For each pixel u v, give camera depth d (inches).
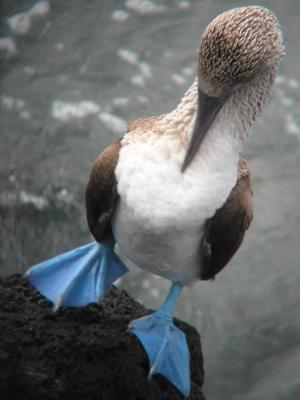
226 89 294.5
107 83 828.0
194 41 877.8
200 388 351.6
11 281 344.8
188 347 350.3
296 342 666.8
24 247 706.2
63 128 783.7
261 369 650.2
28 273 332.2
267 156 783.1
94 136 778.8
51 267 337.7
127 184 302.5
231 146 306.7
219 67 289.9
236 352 659.4
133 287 678.5
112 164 312.0
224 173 304.8
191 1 924.6
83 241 709.9
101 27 885.8
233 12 293.6
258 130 802.8
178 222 300.7
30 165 754.8
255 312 680.4
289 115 814.5
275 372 645.9
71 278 333.7
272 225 732.7
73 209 727.1
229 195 313.4
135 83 829.8
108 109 803.4
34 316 328.8
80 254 345.7
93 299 331.6
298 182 764.0
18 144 771.4
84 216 723.4
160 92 824.3
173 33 885.8
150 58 856.9
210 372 649.0
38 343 319.6
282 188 757.9
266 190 755.4
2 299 334.6
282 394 629.3
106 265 344.5
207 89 295.1
